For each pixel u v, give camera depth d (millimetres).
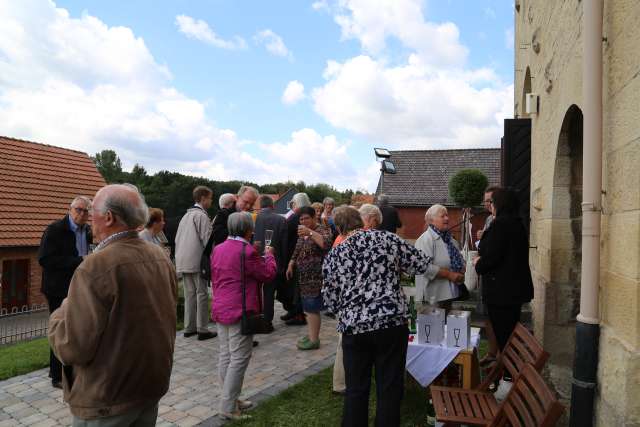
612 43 2668
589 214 2750
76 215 4547
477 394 3449
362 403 3086
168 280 2332
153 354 2164
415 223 30000
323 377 4711
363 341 3066
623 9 2521
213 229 6125
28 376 4906
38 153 21547
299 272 5715
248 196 6027
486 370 4719
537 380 2512
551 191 4652
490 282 4152
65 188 20828
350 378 3141
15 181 19250
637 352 2230
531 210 6578
